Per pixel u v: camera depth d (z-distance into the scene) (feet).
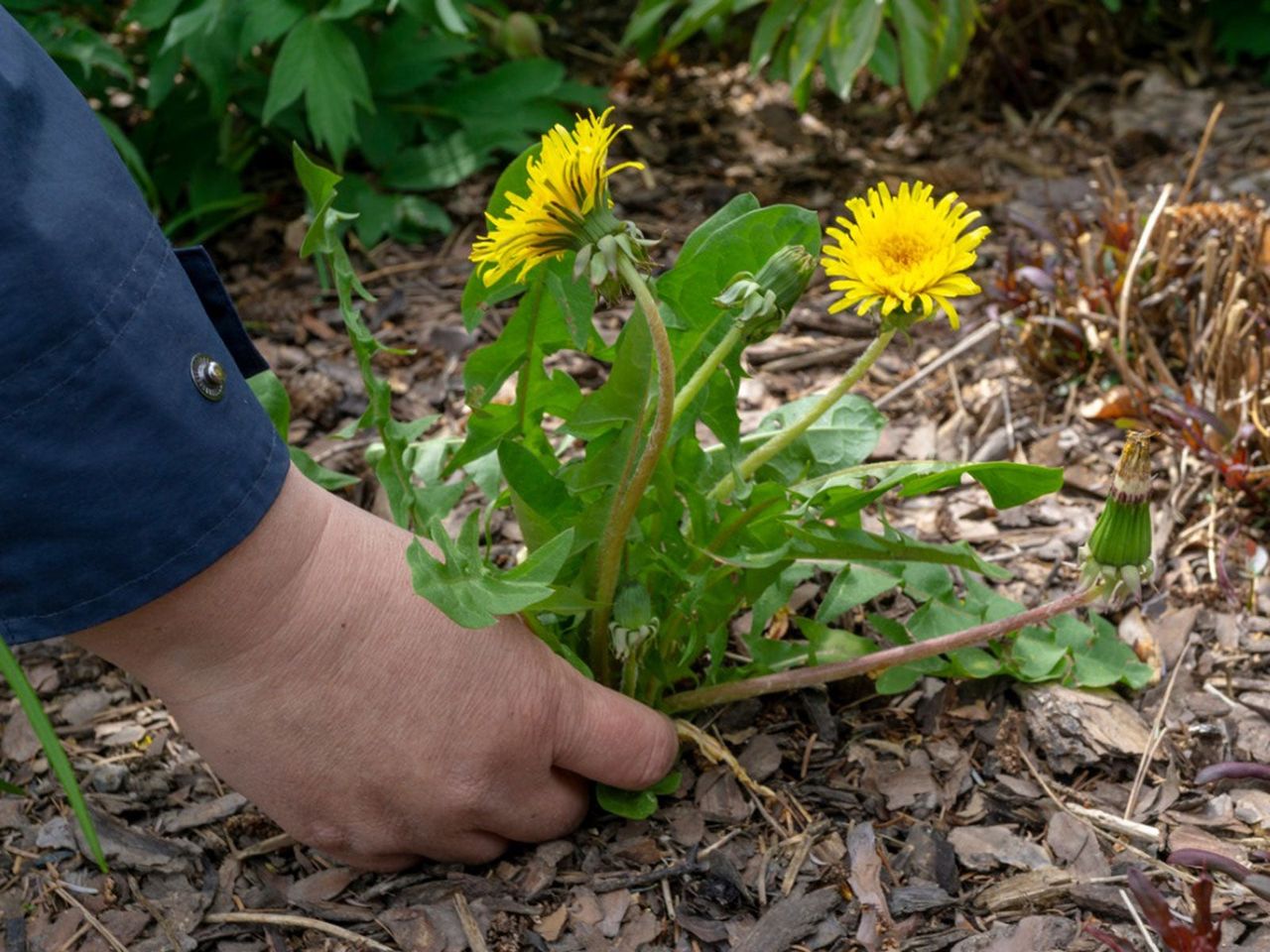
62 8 2.63
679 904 1.54
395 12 2.70
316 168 1.49
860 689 1.74
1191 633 1.78
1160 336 2.17
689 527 1.63
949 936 1.50
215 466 1.31
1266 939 1.47
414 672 1.41
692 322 1.53
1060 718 1.66
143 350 1.28
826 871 1.56
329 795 1.45
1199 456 1.96
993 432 2.11
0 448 1.24
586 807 1.59
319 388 2.18
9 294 1.23
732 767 1.64
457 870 1.57
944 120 3.00
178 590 1.33
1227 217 2.22
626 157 2.88
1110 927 1.50
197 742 1.43
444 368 2.28
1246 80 3.02
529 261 1.36
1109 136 2.88
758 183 2.77
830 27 2.50
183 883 1.59
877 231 1.39
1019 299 2.25
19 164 1.25
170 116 2.66
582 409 1.44
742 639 1.77
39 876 1.60
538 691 1.46
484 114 2.69
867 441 1.68
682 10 3.30
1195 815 1.59
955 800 1.63
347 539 1.41
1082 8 3.07
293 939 1.53
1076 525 1.95
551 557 1.39
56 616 1.32
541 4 3.45
